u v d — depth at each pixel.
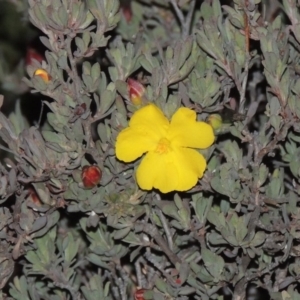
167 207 0.47
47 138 0.47
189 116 0.46
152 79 0.47
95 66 0.47
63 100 0.47
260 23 0.48
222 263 0.47
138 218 0.48
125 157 0.46
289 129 0.48
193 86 0.47
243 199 0.47
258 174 0.46
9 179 0.47
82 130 0.47
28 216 0.47
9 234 0.48
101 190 0.47
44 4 0.47
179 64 0.47
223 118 0.47
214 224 0.46
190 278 0.48
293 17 0.48
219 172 0.47
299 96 0.46
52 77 0.47
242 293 0.48
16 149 0.47
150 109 0.46
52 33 0.47
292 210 0.47
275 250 0.47
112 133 0.47
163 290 0.48
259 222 0.47
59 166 0.47
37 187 0.47
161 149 0.46
